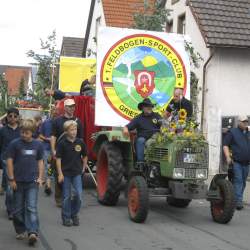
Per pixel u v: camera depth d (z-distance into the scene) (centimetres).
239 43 1766
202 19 1812
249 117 1612
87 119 1243
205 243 757
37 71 2516
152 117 983
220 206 905
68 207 848
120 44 1124
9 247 710
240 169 1061
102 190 1061
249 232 838
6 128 908
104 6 2989
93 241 752
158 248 721
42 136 1177
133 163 996
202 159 884
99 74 1110
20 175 736
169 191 884
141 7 2192
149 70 1138
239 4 1892
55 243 736
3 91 3453
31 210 730
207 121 1717
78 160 846
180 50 1162
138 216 876
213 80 1809
